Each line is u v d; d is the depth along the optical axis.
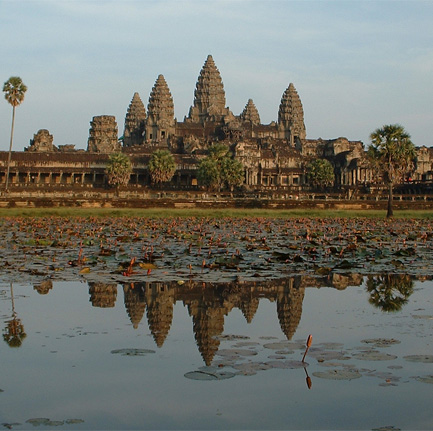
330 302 25.75
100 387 16.00
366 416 14.26
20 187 164.50
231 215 99.19
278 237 54.78
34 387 16.08
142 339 20.12
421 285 29.58
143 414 14.49
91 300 25.72
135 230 63.34
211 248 43.97
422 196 142.50
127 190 176.50
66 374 16.94
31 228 63.34
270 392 15.56
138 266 34.06
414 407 14.62
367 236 56.16
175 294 26.97
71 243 47.06
